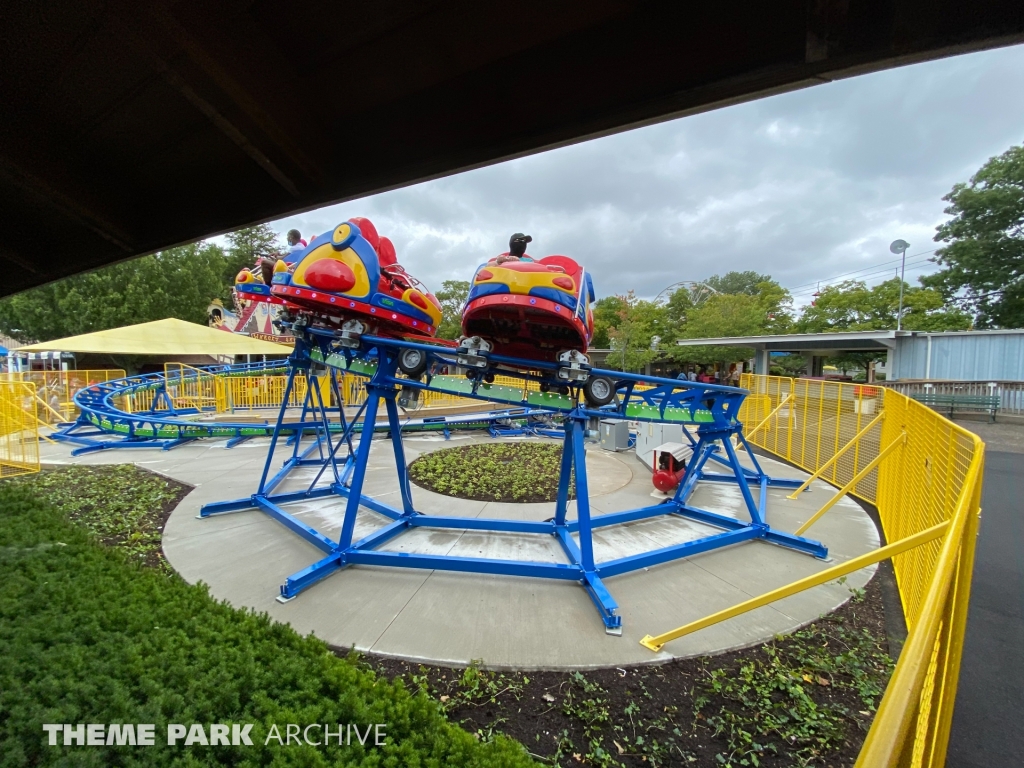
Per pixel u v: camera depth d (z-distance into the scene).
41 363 26.38
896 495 4.98
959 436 3.15
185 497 6.19
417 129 3.69
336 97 3.63
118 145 4.43
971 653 3.12
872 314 28.22
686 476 5.75
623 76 2.85
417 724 2.08
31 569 3.44
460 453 9.22
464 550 4.49
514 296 3.41
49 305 23.38
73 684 2.06
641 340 32.16
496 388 4.21
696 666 2.83
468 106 3.46
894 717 0.87
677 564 4.25
